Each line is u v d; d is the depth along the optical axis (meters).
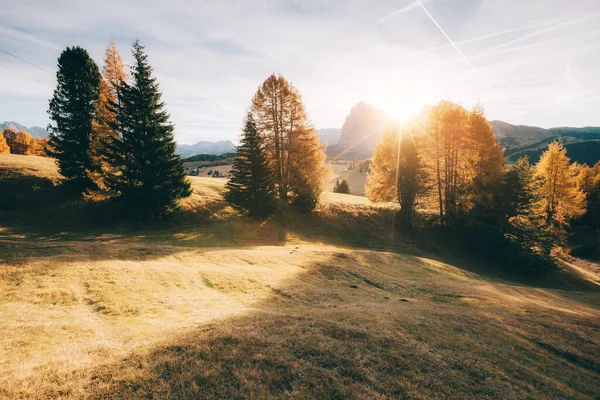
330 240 36.94
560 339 11.98
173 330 9.47
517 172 37.56
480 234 38.19
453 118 37.62
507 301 17.83
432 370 8.19
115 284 13.88
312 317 11.16
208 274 17.06
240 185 35.75
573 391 8.43
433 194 42.62
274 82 36.81
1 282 12.67
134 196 29.33
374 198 45.44
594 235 57.78
